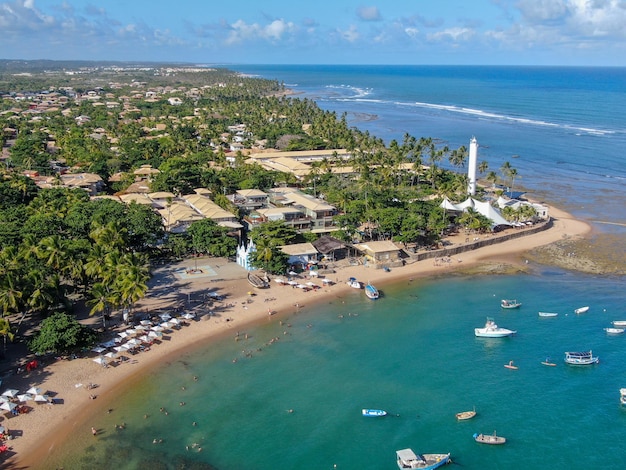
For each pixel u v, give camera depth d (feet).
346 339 343.46
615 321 358.84
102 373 301.02
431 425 260.42
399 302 397.80
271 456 240.73
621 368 306.76
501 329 347.15
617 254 492.13
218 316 370.94
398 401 279.28
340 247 470.80
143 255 426.51
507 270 458.91
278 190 614.75
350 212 524.52
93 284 369.71
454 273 454.40
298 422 263.29
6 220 474.90
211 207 542.98
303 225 515.91
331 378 300.40
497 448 244.22
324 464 235.81
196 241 474.49
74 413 267.18
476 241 515.91
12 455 237.86
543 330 352.69
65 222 458.91
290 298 401.90
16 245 410.93
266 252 422.00
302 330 354.74
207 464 235.40
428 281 437.17
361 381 297.12
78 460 236.02
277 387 291.79
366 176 655.35
